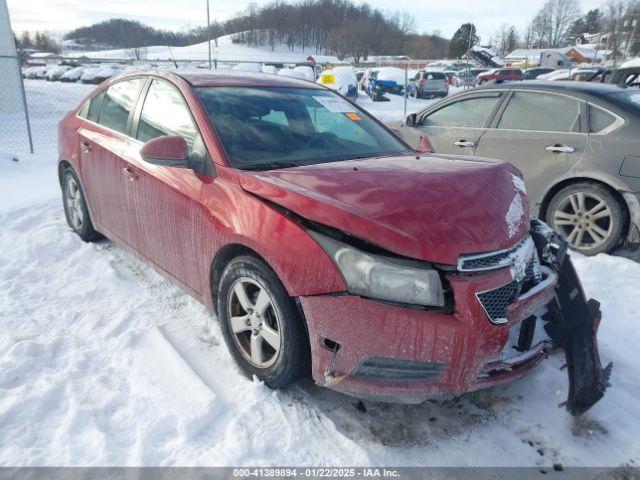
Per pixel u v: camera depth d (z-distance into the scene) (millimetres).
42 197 6062
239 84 3455
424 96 26750
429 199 2273
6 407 2395
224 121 3020
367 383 2178
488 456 2230
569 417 2461
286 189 2396
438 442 2309
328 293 2188
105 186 3818
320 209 2240
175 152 2734
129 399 2512
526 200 2645
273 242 2332
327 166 2742
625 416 2459
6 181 7008
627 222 4473
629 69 9258
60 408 2445
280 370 2457
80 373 2705
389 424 2412
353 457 2195
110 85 4156
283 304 2361
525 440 2322
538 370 2809
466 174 2562
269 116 3240
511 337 2354
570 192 4711
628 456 2230
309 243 2234
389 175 2518
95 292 3670
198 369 2770
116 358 2842
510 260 2217
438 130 5801
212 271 2811
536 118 5070
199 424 2336
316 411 2469
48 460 2129
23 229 4980
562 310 2604
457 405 2553
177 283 3230
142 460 2135
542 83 5238
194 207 2830
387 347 2105
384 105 22312
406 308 2084
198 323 3258
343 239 2176
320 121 3432
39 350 2867
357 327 2133
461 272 2107
